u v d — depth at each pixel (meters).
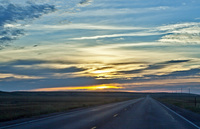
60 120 20.97
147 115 26.44
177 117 24.42
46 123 18.70
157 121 20.42
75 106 45.25
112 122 19.31
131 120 20.98
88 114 27.75
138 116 25.09
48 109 33.91
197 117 24.98
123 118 22.83
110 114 27.66
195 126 17.17
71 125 17.36
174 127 16.59
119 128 15.84
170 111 33.56
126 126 16.89
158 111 33.19
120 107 43.44
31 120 21.12
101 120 20.89
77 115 26.34
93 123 18.61
